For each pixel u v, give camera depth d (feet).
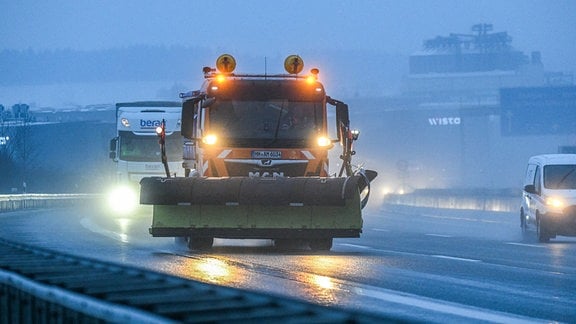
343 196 143.54
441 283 105.09
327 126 168.66
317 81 168.66
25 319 50.67
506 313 79.66
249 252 153.69
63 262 63.10
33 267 58.54
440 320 75.20
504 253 159.74
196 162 172.76
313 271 117.19
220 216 148.97
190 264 127.85
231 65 169.78
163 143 169.68
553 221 211.41
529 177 233.35
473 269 123.75
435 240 203.92
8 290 53.78
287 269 119.96
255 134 166.40
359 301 87.15
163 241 189.98
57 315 45.98
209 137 165.99
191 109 166.50
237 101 166.91
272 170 166.50
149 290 46.34
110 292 45.52
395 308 82.53
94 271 55.98
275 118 167.32
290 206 146.92
